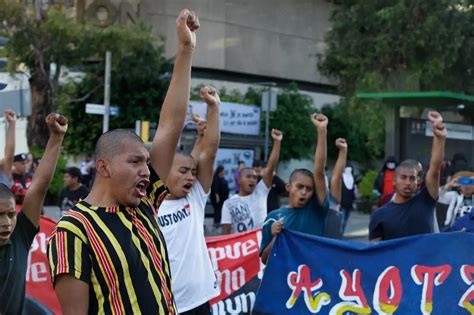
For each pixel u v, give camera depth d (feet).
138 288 11.18
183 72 13.29
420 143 61.16
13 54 84.23
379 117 86.02
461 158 48.26
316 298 20.80
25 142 93.09
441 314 19.52
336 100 126.52
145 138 59.47
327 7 129.08
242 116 100.07
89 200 11.78
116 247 11.19
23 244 15.64
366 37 87.25
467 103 60.70
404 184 21.98
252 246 25.04
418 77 83.51
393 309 20.01
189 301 18.25
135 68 97.04
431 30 81.00
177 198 18.71
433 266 19.75
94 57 92.99
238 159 93.91
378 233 22.41
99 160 11.71
